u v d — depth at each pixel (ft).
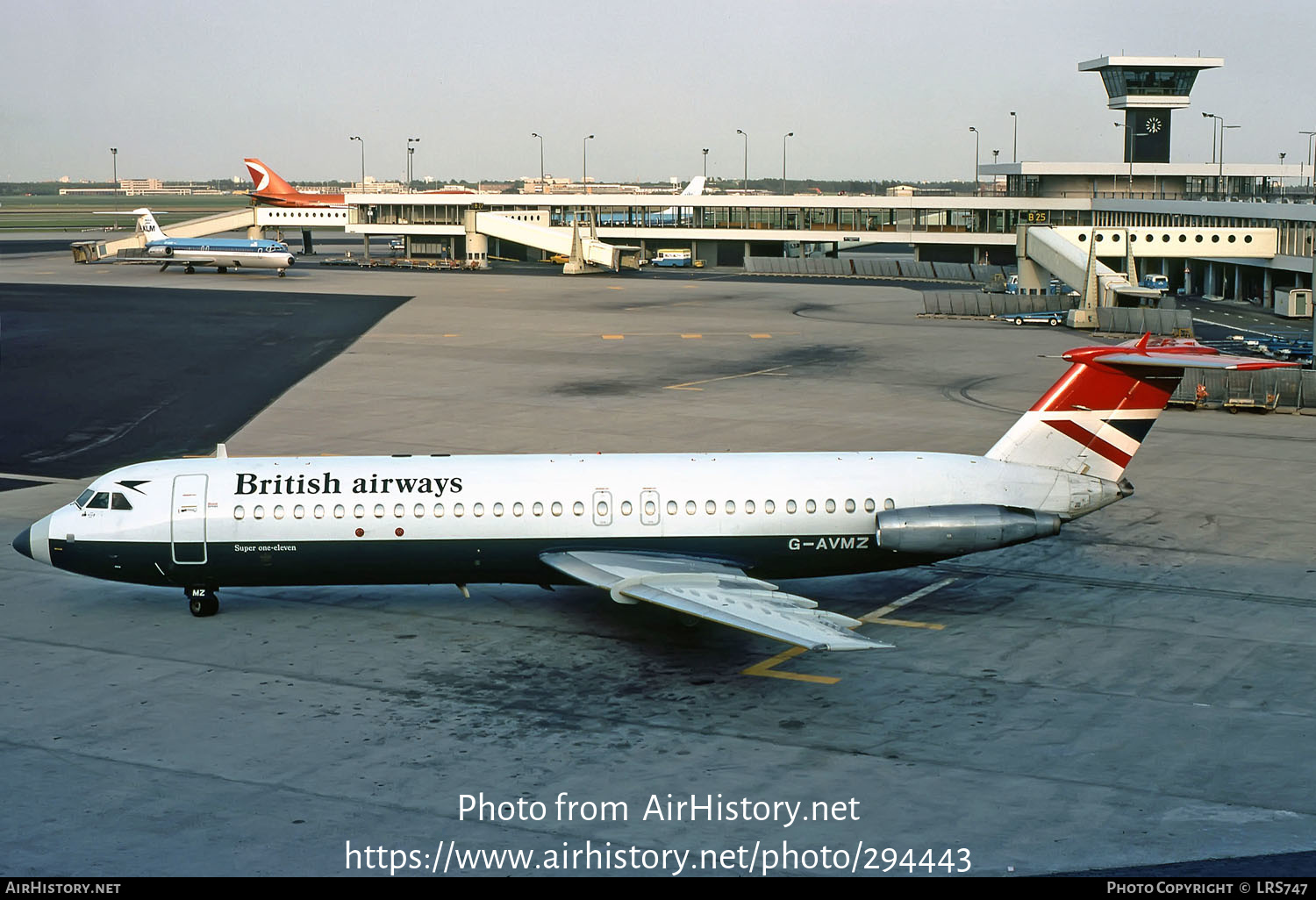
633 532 110.01
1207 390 225.15
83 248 577.43
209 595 112.98
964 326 353.92
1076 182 544.21
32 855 69.41
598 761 81.76
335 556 109.81
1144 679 96.48
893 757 82.07
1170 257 405.18
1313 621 110.32
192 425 208.95
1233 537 139.03
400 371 268.21
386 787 77.87
